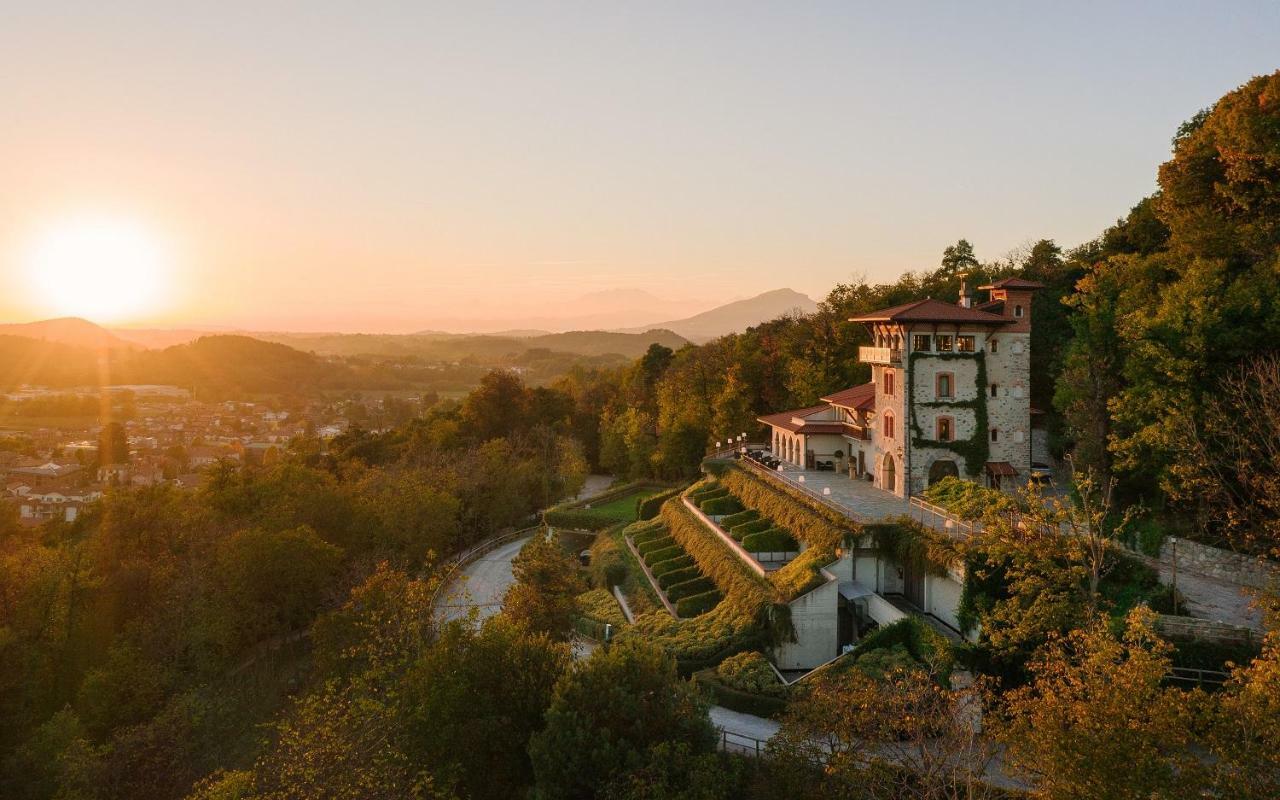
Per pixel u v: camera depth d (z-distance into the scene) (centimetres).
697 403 9775
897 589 4484
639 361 14875
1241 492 3772
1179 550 3941
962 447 5519
